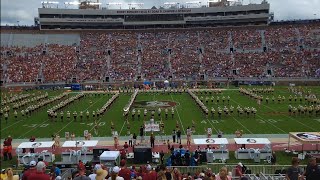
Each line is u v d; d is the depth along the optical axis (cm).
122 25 11169
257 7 10625
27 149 2680
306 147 2841
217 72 8425
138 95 6562
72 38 10038
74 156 2547
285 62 8500
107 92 7025
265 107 4953
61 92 7169
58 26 10900
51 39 9875
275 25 10256
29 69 8375
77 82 8088
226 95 6297
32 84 7950
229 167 2075
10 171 1108
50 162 2539
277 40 9419
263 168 1978
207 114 4250
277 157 2605
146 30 10750
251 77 8162
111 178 1113
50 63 8700
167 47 9575
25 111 4600
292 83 7925
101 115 4475
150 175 1251
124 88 7606
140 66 8744
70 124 4016
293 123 3828
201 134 3406
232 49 9344
